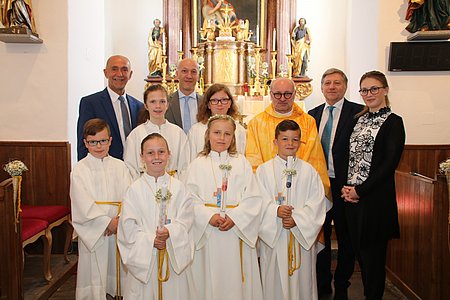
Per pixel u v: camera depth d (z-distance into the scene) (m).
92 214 2.79
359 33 6.09
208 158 2.91
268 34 7.57
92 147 2.92
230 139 2.90
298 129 2.92
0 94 4.80
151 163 2.64
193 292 2.76
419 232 3.46
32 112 4.81
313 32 7.50
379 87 2.96
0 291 3.17
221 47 7.24
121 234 2.58
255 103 6.81
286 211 2.83
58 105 4.81
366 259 3.03
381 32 4.65
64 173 4.78
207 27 7.38
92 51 5.88
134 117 3.72
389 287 3.94
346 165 3.16
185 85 3.62
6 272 3.16
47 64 4.79
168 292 2.62
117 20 7.52
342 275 3.42
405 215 3.82
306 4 7.50
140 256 2.52
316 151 3.18
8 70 4.79
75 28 5.08
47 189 4.80
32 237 3.64
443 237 3.14
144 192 2.65
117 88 3.63
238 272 2.79
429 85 4.66
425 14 4.45
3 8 4.46
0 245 3.15
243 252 2.86
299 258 2.92
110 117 3.55
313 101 7.56
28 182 4.80
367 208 2.97
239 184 2.85
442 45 4.53
